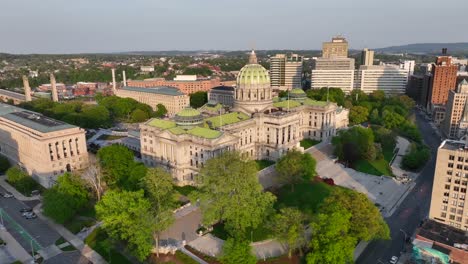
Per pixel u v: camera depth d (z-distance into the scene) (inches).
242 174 4439.0
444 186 4598.9
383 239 4537.4
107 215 4116.6
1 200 5772.6
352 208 4133.9
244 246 3759.8
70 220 5049.2
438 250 4005.9
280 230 3966.5
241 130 6943.9
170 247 4202.8
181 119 6382.9
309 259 3742.6
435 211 4753.9
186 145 6092.5
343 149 7229.3
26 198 5871.1
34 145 6476.4
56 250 4360.2
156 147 6471.5
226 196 4328.3
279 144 7086.6
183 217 5002.5
